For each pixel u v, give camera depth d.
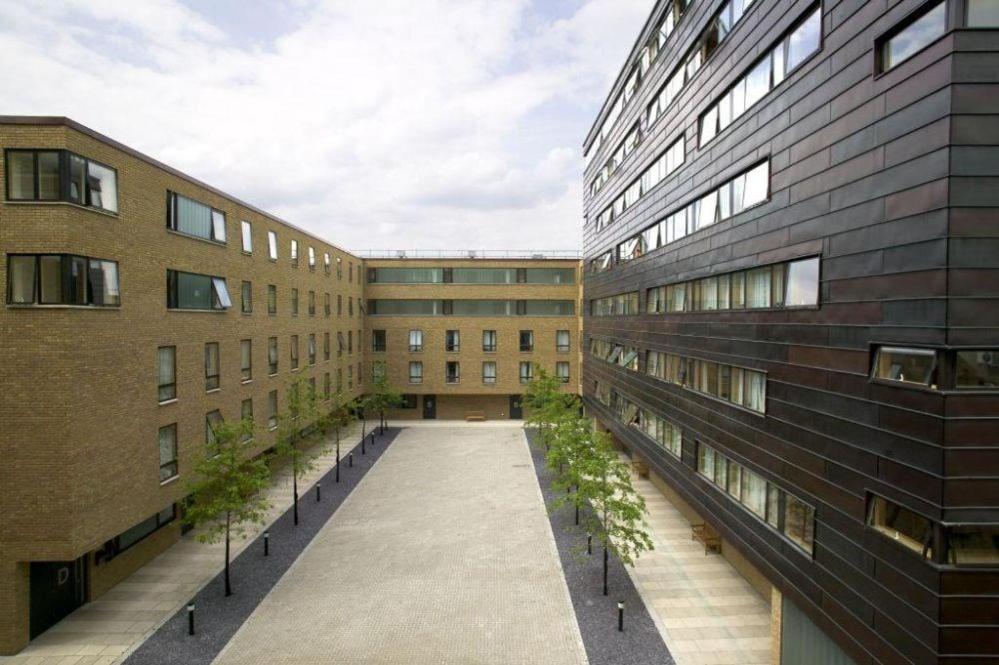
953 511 7.70
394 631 13.64
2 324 12.87
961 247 7.66
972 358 7.73
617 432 28.47
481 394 45.47
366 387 44.88
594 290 34.91
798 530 11.73
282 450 21.48
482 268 45.34
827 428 10.55
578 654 12.69
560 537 20.03
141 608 14.78
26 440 12.91
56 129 12.89
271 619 14.20
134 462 15.38
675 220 19.78
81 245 13.35
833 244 10.31
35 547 12.92
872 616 9.22
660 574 16.92
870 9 9.26
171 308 17.33
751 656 12.73
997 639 7.71
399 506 23.58
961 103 7.64
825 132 10.54
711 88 16.16
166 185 17.12
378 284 44.97
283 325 27.30
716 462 16.31
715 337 16.14
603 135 32.12
